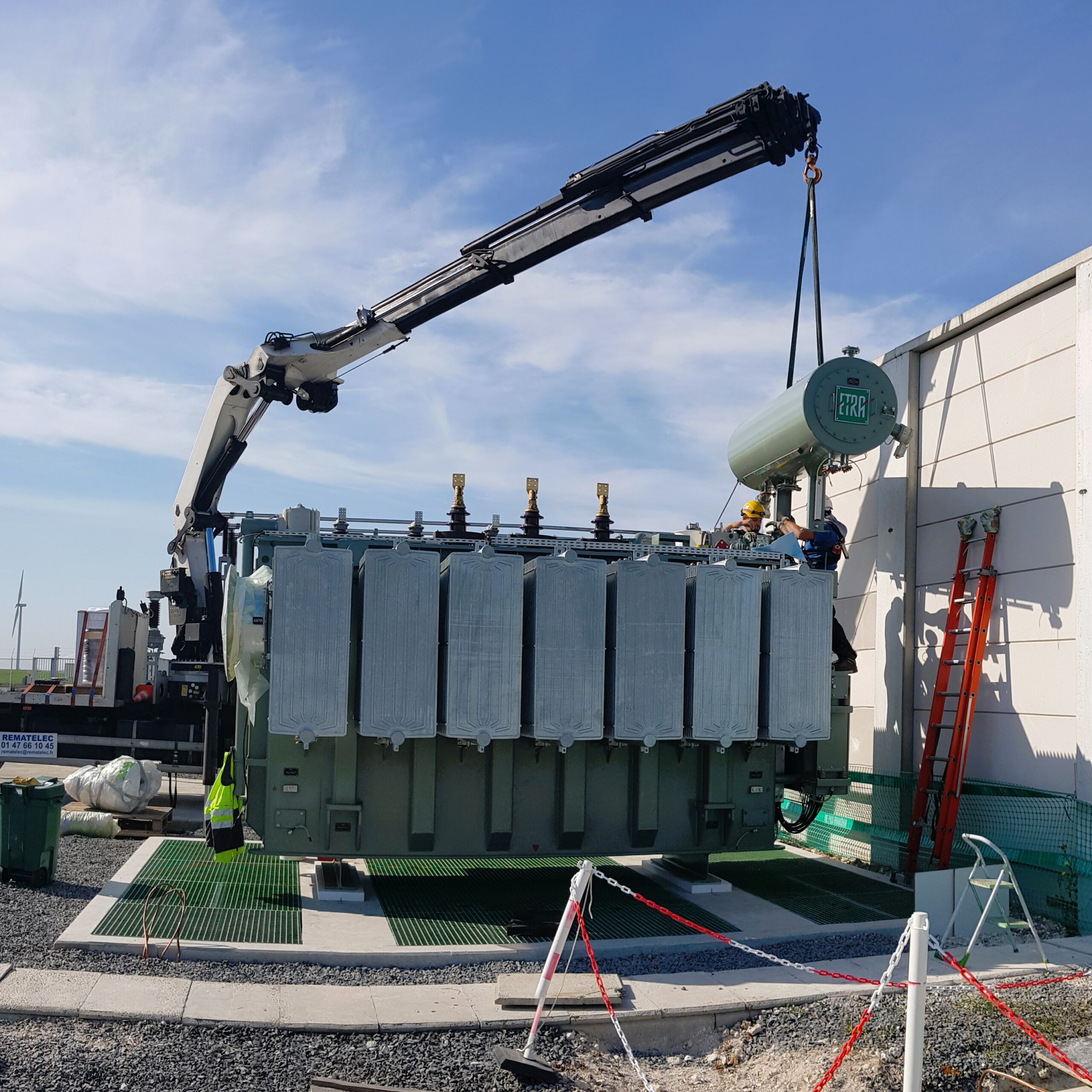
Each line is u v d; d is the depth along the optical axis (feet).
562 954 24.57
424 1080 17.79
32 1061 17.11
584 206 35.68
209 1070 17.39
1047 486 31.17
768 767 31.83
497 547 30.78
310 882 30.86
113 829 37.32
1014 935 27.22
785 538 32.89
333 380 43.80
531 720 28.22
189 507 47.83
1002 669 32.76
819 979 22.93
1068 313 30.76
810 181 35.60
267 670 28.84
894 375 39.50
